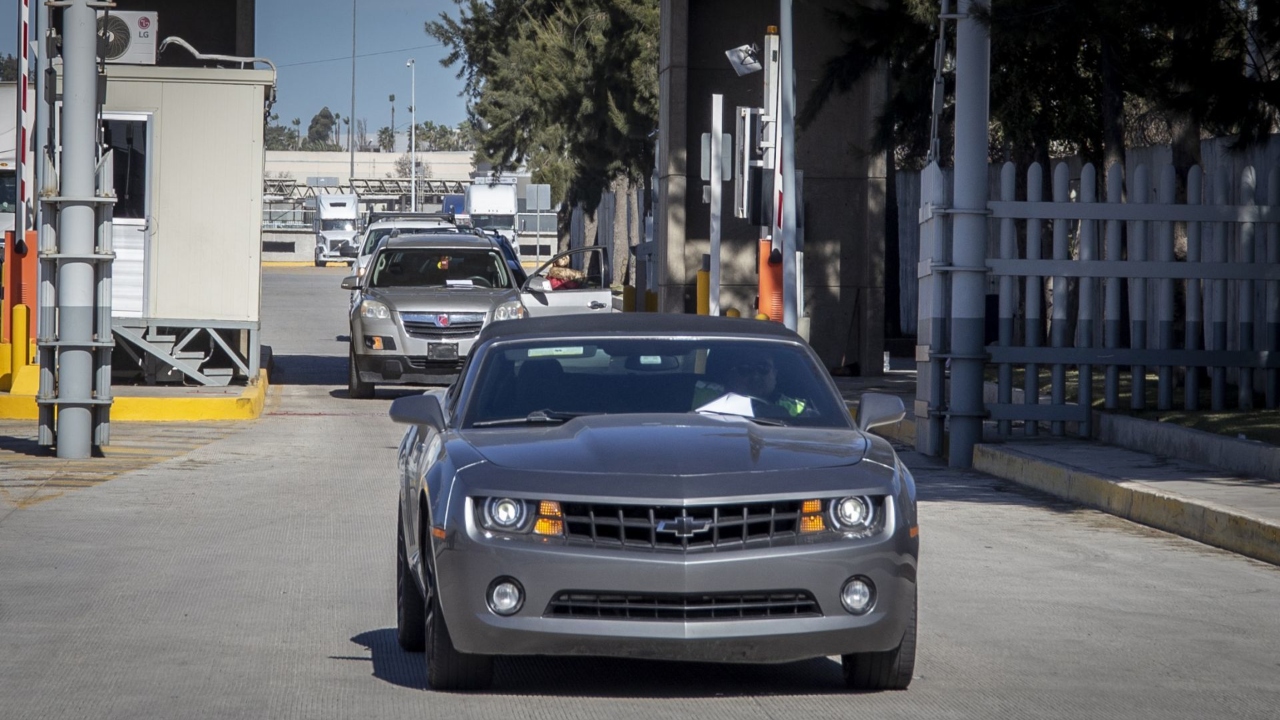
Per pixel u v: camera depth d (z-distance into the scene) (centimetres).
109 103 3988
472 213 14575
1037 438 3131
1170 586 1856
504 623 1171
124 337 4053
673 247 5181
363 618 1600
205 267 4056
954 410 3047
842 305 5134
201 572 1847
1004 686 1336
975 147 3031
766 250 3941
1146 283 3119
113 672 1341
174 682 1309
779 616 1176
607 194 12681
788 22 3991
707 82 5225
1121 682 1360
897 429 3562
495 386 1427
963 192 3047
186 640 1482
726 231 5238
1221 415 2973
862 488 1207
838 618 1184
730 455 1234
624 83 8412
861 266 5116
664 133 5225
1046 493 2692
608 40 8406
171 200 4031
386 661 1405
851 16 4116
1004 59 4288
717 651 1169
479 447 1279
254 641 1484
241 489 2570
